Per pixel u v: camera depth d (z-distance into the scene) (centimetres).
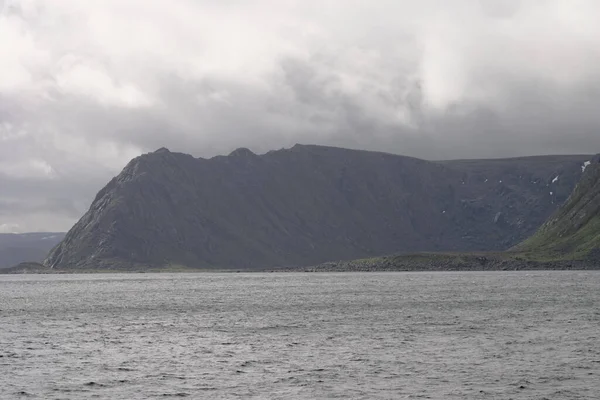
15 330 12712
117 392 7262
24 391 7331
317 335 11519
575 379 7731
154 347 10275
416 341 10669
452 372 8150
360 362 8831
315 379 7806
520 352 9506
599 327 12269
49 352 9862
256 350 9888
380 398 6938
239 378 7894
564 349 9744
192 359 9162
